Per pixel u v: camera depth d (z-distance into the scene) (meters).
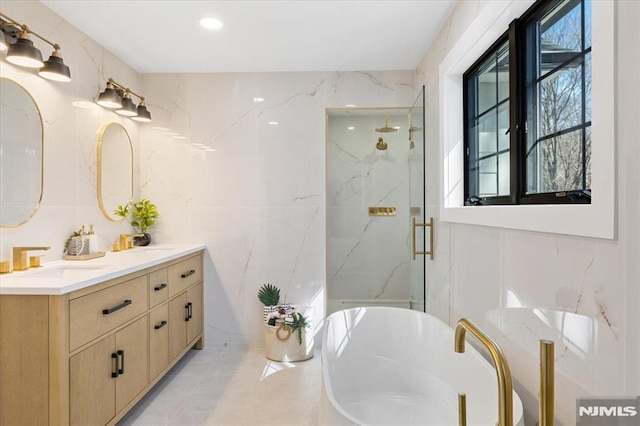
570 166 1.50
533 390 1.52
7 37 2.09
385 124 4.52
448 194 2.60
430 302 3.01
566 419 1.31
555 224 1.34
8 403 1.73
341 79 3.64
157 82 3.66
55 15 2.50
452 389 2.22
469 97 2.56
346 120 4.64
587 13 1.40
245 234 3.67
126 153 3.38
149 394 2.72
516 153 1.84
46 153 2.41
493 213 1.83
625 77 1.03
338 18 2.62
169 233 3.67
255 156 3.66
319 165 3.65
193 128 3.66
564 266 1.32
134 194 3.54
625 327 1.04
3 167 2.10
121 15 2.55
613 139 1.06
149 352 2.54
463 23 2.31
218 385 2.86
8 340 1.72
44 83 2.39
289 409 2.51
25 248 2.14
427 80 3.14
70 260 2.51
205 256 3.67
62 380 1.72
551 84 1.64
